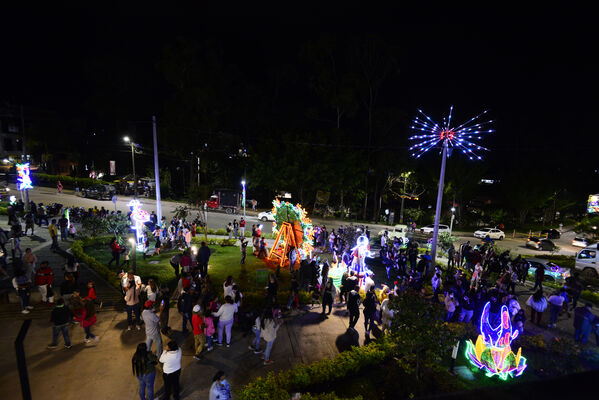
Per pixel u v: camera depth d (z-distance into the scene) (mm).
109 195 44625
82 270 18625
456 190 48625
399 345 10914
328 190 46281
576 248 39719
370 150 49062
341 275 18219
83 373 10273
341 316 15258
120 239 23109
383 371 11531
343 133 45938
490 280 21266
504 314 11836
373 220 50625
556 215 61812
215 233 31938
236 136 49156
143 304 14617
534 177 50875
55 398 9258
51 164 62625
